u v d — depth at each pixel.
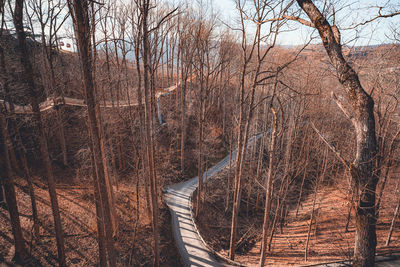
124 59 18.88
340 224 17.23
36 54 22.69
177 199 22.12
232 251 14.62
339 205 19.50
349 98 6.55
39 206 16.33
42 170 20.75
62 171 21.30
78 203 17.78
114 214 15.28
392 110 12.38
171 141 29.20
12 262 11.73
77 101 24.50
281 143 19.75
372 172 6.55
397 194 16.11
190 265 13.94
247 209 22.66
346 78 6.46
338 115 22.89
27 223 14.55
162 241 16.22
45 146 9.83
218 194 24.38
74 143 23.86
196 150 28.94
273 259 14.91
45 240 13.66
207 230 19.19
